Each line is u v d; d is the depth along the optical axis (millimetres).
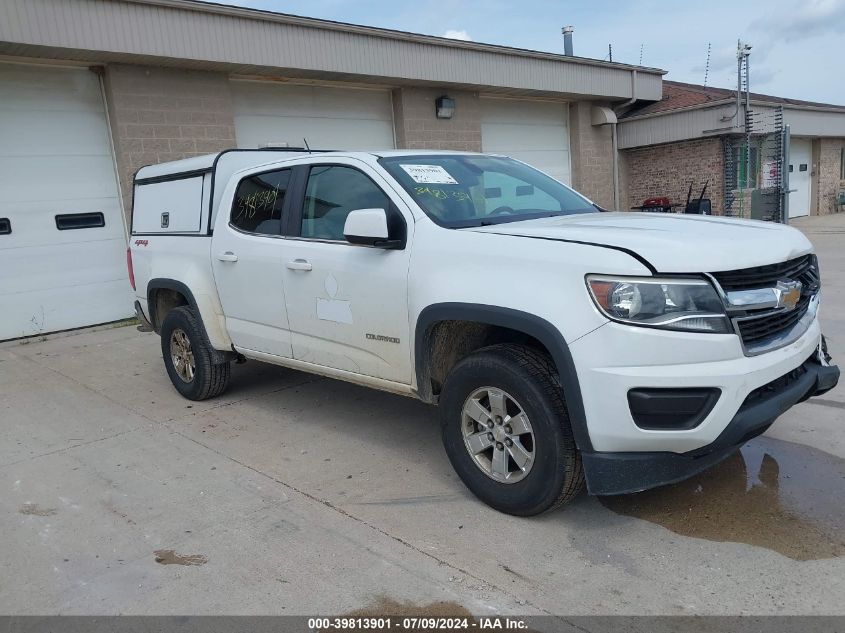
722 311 2936
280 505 3768
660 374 2887
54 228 8797
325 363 4434
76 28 8141
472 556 3160
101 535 3520
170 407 5621
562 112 16062
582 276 3012
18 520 3723
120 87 9070
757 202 17141
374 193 4051
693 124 16438
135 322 9352
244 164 5414
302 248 4383
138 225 6254
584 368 2980
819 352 3621
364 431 4859
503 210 4117
